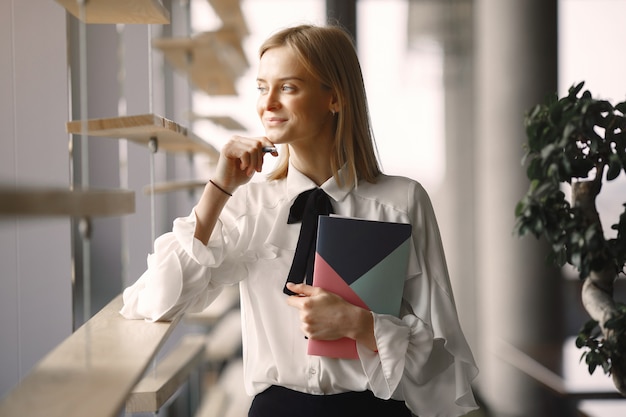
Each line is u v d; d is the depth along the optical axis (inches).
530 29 202.8
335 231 66.2
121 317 73.7
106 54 140.8
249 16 234.1
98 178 139.6
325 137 70.6
